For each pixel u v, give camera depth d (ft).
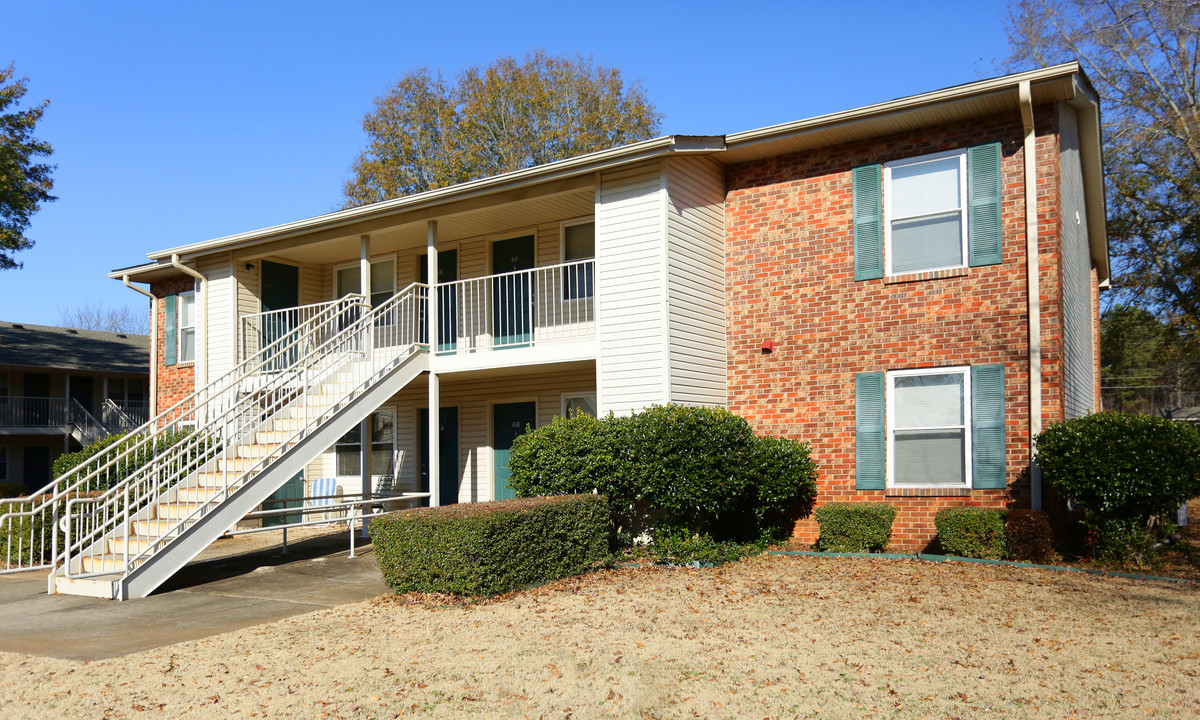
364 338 48.67
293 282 61.41
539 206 48.06
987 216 38.73
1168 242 98.37
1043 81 35.55
